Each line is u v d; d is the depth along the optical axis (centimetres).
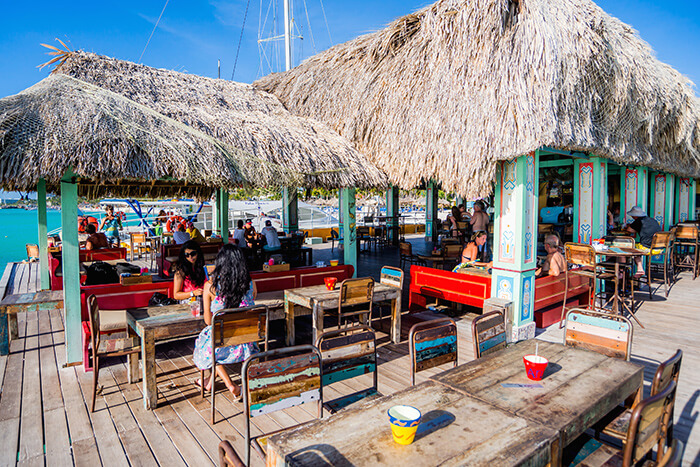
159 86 706
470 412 204
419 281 698
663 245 809
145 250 1446
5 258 1981
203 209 2034
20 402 382
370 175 683
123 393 401
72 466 289
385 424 195
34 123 421
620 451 233
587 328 307
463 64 558
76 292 466
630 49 570
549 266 638
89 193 876
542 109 473
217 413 362
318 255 1418
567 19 481
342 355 279
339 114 787
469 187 546
